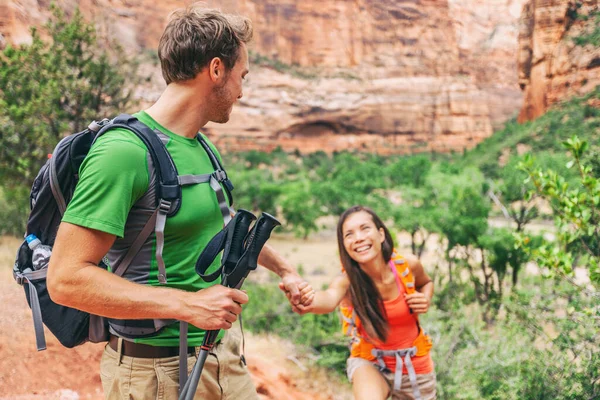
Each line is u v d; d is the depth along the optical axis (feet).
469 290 39.60
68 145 4.96
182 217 4.84
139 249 4.83
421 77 287.69
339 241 8.89
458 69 293.43
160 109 5.09
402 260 9.02
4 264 22.65
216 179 5.25
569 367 12.94
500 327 17.25
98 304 4.32
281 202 106.52
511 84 298.76
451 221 47.26
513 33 299.17
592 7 195.93
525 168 13.41
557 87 194.80
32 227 5.18
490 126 289.33
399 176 110.93
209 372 5.35
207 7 5.18
